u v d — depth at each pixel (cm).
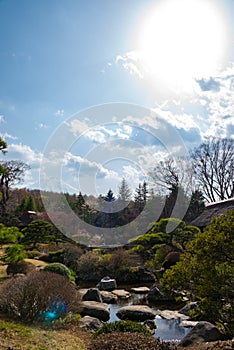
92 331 610
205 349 449
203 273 505
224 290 479
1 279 934
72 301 628
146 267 1388
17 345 423
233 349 426
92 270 1364
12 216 2056
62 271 1038
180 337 650
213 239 511
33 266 1166
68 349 451
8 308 564
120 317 809
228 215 539
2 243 962
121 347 412
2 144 660
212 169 2298
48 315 572
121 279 1307
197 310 559
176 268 561
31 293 561
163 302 962
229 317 491
